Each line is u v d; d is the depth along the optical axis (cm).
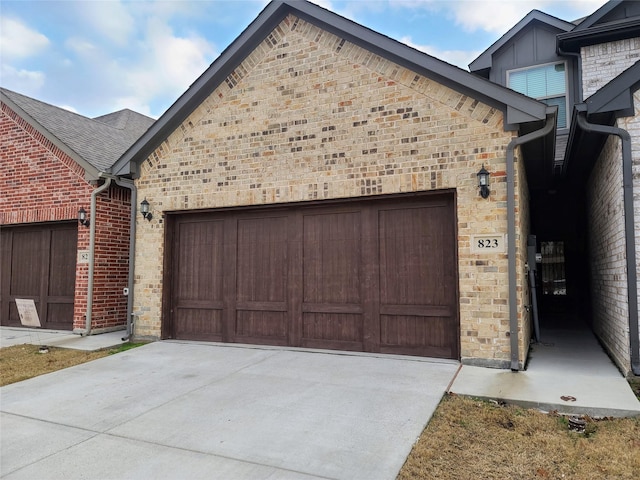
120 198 905
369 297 641
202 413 426
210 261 761
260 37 721
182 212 773
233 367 585
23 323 948
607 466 314
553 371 532
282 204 695
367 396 456
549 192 997
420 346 609
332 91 661
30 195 929
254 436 370
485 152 563
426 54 584
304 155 674
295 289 692
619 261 543
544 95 938
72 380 550
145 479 305
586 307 932
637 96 507
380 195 622
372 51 637
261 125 710
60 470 321
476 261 558
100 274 856
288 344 691
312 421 397
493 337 546
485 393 450
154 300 775
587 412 403
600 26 779
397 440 355
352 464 318
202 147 755
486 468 313
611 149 566
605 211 638
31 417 429
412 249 620
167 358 643
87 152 912
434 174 588
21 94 1041
